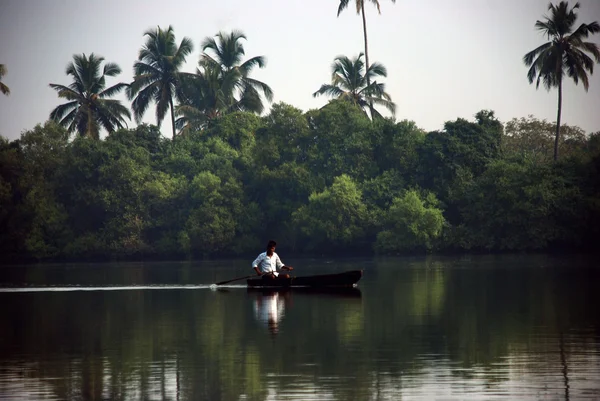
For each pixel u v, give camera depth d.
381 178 84.31
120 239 86.06
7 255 87.94
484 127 85.06
